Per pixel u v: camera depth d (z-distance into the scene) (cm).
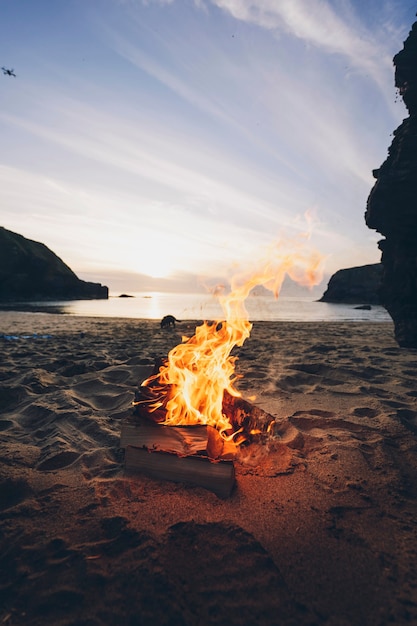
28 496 193
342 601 130
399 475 218
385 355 654
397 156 684
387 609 127
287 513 180
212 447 218
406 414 325
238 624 121
